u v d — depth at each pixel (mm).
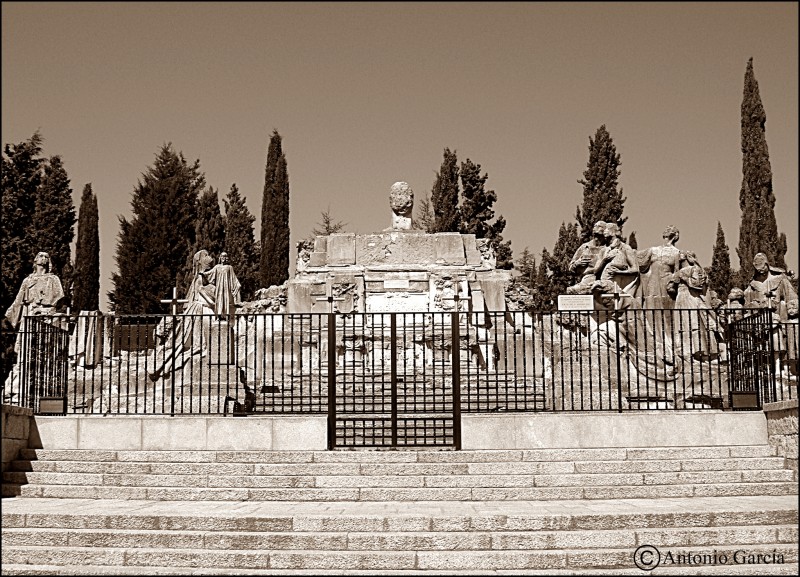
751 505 11281
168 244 50750
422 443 14953
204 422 14344
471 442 14219
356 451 13789
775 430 14031
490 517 10352
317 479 12750
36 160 40500
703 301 21453
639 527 10406
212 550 9906
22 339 15758
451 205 48562
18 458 13891
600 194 43125
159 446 14320
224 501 12344
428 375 21141
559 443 14227
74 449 14250
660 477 12820
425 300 25188
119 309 49344
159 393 18422
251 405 18312
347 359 23641
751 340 15664
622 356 20641
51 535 10164
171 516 10516
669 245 22344
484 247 27469
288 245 45594
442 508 11445
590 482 12758
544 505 11664
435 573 9516
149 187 52250
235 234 50406
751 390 15547
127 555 9789
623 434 14258
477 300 25438
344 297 25156
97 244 47781
